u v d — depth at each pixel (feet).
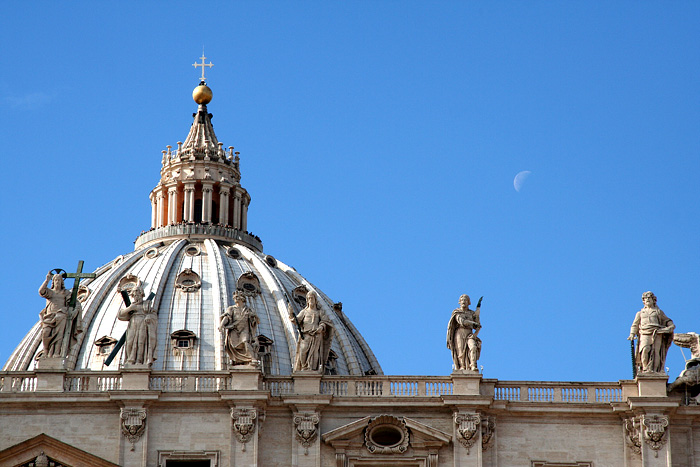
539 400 479.82
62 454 465.88
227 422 472.85
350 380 482.28
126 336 485.97
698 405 476.13
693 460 474.49
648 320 483.10
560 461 474.90
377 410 476.95
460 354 481.87
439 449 473.67
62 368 478.18
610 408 477.36
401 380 481.87
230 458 467.93
